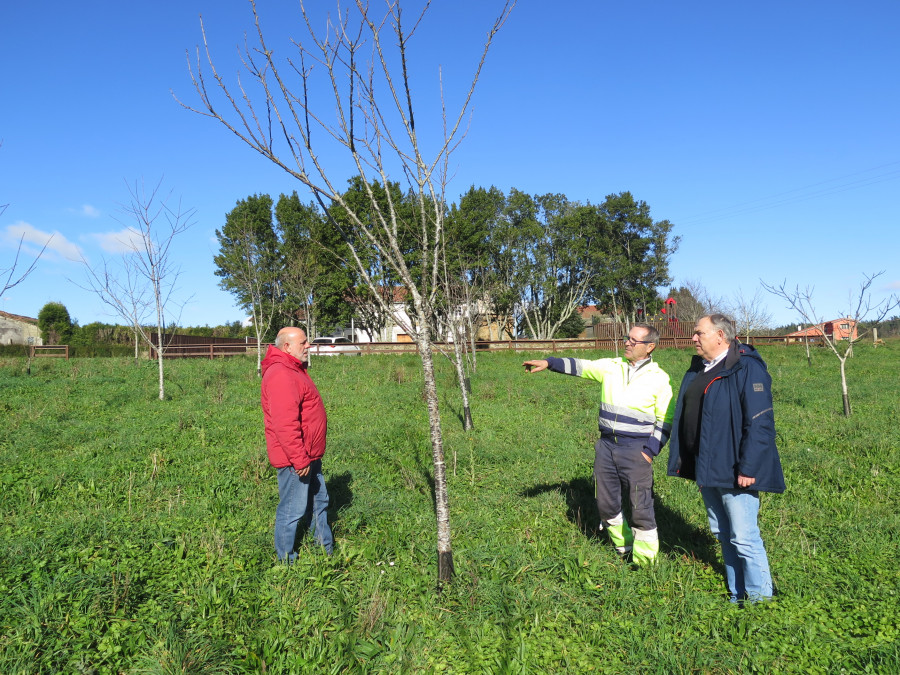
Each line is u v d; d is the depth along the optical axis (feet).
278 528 12.96
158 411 32.65
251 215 110.63
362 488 18.44
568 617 11.16
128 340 113.60
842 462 21.72
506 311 137.18
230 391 40.45
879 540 14.39
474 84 12.49
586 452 24.18
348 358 67.15
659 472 21.07
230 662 9.42
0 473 19.80
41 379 44.75
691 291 140.26
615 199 164.66
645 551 13.06
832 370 58.54
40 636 9.61
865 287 32.58
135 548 13.12
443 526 12.17
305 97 11.52
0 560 12.11
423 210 12.39
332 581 12.23
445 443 24.75
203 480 19.65
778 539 14.67
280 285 87.97
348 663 9.53
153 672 8.96
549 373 53.21
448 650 10.09
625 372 13.35
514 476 20.71
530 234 143.02
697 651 9.84
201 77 11.55
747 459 10.82
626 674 9.49
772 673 9.41
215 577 12.10
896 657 9.30
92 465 21.25
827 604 11.33
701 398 11.76
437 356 66.95
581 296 152.46
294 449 12.39
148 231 36.68
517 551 13.69
